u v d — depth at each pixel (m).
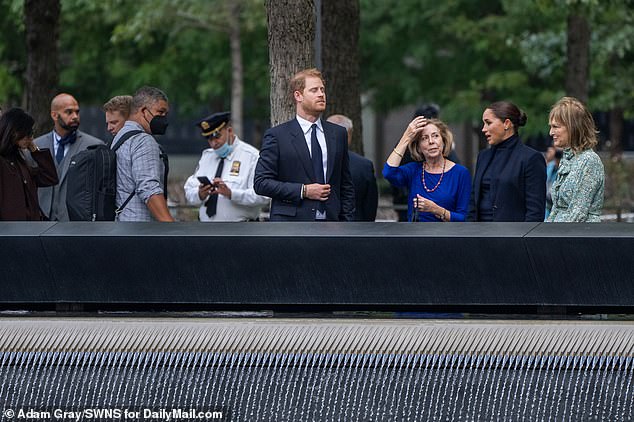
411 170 23.91
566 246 16.97
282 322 17.27
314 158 21.64
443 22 75.06
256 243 17.47
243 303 17.69
